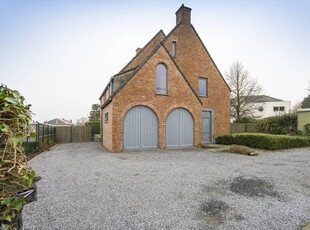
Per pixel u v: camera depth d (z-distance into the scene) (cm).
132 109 1251
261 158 994
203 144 1556
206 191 511
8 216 154
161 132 1310
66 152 1252
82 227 336
